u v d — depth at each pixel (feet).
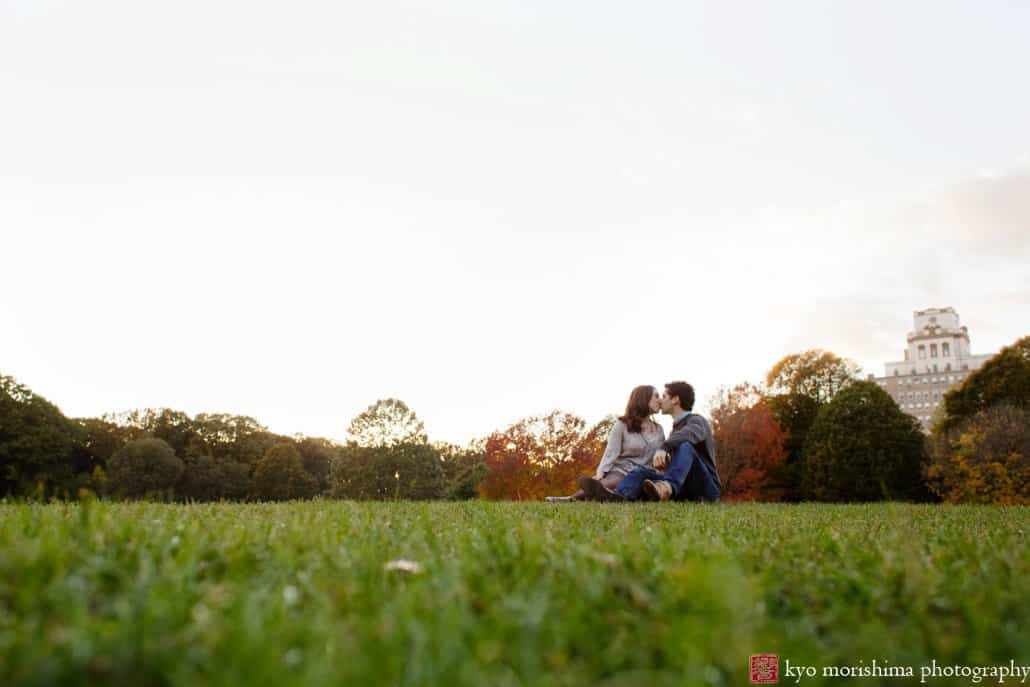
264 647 3.35
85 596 4.46
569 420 120.47
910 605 5.02
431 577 5.58
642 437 31.35
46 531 6.90
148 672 3.30
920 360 435.53
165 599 4.21
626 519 11.86
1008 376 138.10
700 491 28.22
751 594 4.47
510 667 3.57
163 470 177.17
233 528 8.57
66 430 168.35
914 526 12.24
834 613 4.75
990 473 107.65
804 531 10.68
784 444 156.87
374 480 137.80
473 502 19.80
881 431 135.74
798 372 165.68
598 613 4.65
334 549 6.91
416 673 3.26
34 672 3.08
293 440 233.76
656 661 3.82
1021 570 6.23
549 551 6.59
